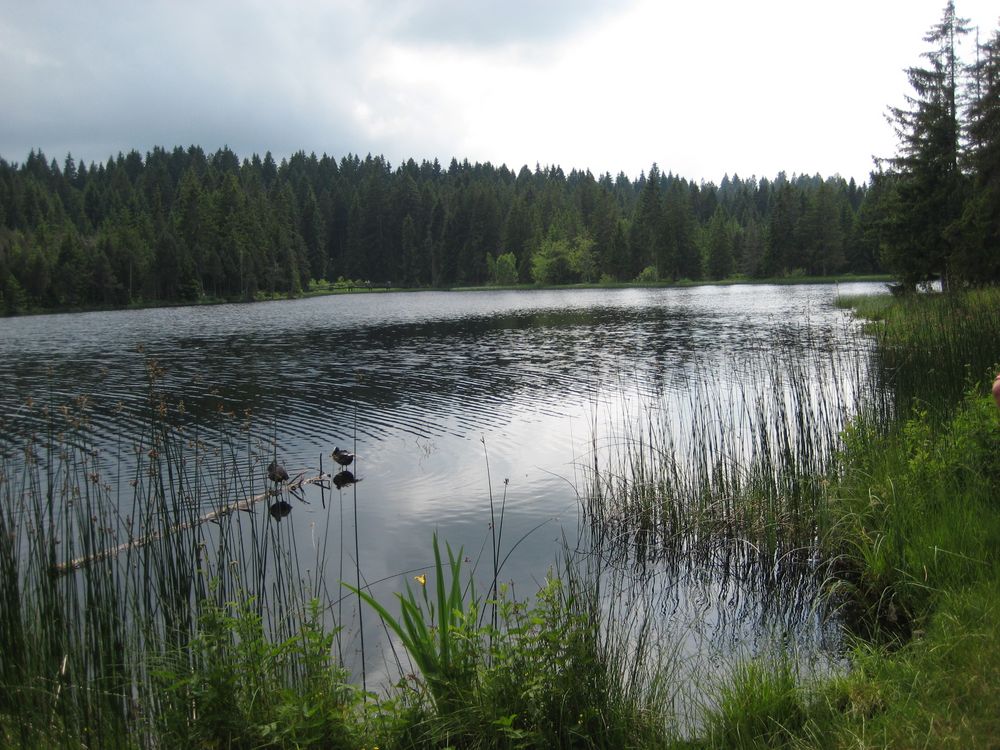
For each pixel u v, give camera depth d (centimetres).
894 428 772
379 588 625
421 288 11894
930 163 3131
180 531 514
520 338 2939
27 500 805
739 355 2077
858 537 606
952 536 518
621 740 347
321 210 13938
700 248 10750
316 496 905
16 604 445
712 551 698
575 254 11081
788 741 336
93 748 354
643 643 432
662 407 1334
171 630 438
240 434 1248
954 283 1488
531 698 338
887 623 512
